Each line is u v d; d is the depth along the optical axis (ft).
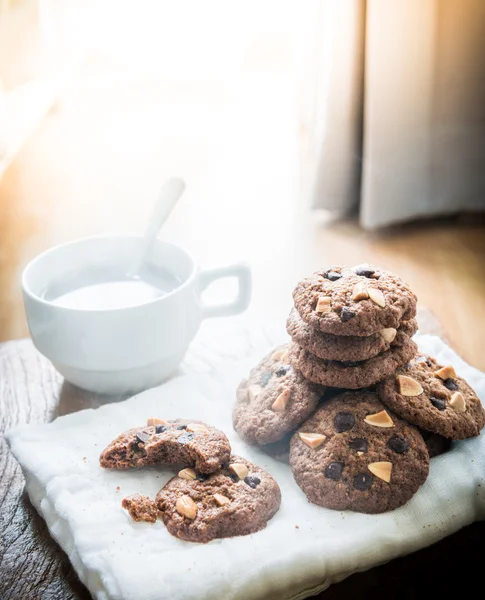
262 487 1.40
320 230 3.23
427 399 1.47
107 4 5.08
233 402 1.66
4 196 3.68
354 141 3.14
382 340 1.41
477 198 3.22
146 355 1.65
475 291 2.66
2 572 1.38
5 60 3.43
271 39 5.37
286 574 1.29
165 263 1.82
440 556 1.43
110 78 5.24
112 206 3.58
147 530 1.35
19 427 1.57
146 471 1.47
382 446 1.42
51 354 1.66
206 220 3.37
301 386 1.48
